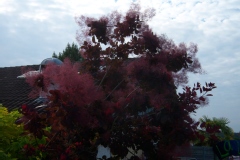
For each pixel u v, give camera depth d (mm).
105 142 5457
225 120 21922
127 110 5641
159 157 5523
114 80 6074
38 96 6516
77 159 5125
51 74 5500
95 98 5137
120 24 6055
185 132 5348
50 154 5414
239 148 11562
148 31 5984
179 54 5898
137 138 5609
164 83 5555
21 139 6059
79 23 6336
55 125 4988
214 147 11953
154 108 5754
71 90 4906
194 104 5492
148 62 5754
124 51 6133
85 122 4895
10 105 12031
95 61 6262
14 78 16156
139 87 5738
